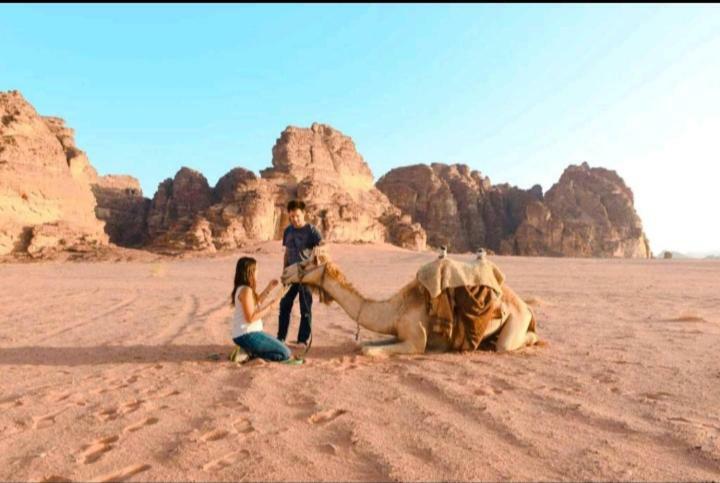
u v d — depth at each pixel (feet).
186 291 64.44
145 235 305.12
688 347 26.02
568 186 406.21
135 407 16.67
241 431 14.32
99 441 13.66
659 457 12.36
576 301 49.70
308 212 253.65
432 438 13.57
